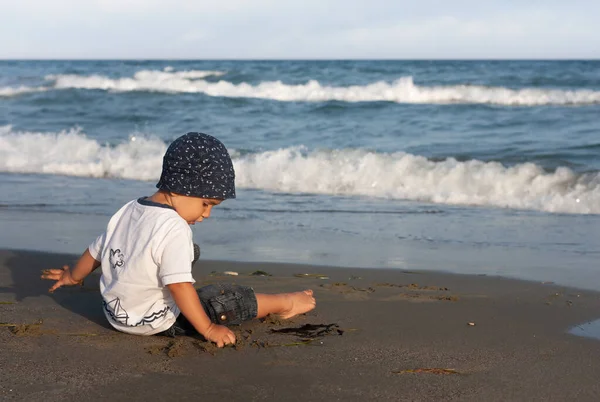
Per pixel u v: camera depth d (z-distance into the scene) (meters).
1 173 9.55
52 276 2.97
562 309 3.49
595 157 9.38
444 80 22.97
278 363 2.55
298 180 8.61
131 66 37.59
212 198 2.66
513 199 7.44
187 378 2.38
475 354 2.72
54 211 6.58
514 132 12.44
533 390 2.34
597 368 2.58
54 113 15.77
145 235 2.63
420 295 3.75
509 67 29.72
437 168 8.65
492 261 4.80
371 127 13.46
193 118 14.85
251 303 2.99
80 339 2.77
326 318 3.22
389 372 2.49
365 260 4.77
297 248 5.16
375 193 8.01
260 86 20.30
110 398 2.19
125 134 12.62
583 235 5.78
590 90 18.78
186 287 2.62
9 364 2.47
